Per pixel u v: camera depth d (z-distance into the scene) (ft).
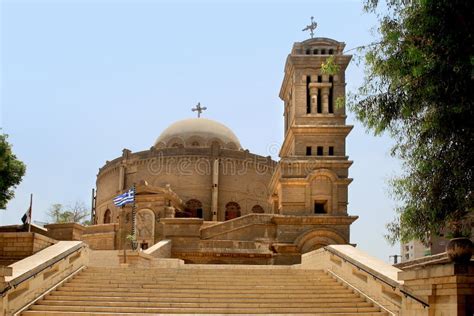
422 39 52.70
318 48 202.28
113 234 204.03
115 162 268.21
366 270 79.92
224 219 248.73
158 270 93.30
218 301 79.56
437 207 57.16
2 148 112.68
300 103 195.83
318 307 78.79
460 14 47.85
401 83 56.95
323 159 189.06
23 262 78.02
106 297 79.20
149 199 203.00
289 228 182.60
